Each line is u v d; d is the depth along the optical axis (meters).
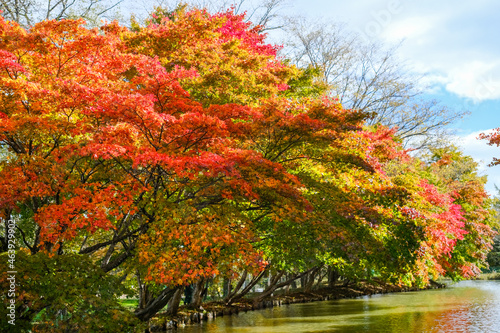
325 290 32.56
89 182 10.63
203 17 15.70
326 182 13.55
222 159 8.76
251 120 11.78
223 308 21.88
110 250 11.61
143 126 8.96
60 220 8.56
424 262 20.38
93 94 8.91
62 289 7.85
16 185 8.28
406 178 17.91
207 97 13.41
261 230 13.89
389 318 19.41
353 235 12.51
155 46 14.48
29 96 8.90
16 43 9.49
